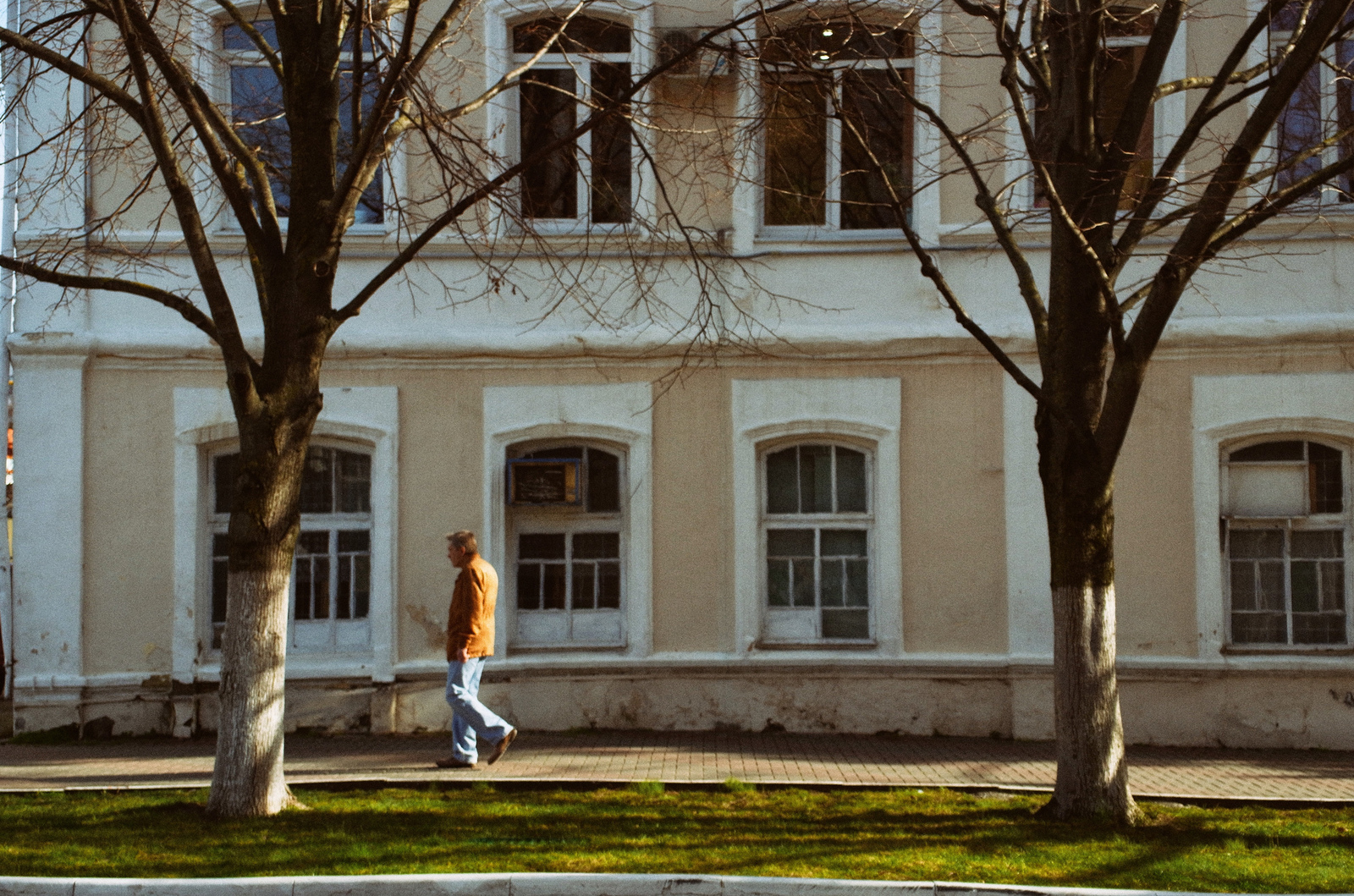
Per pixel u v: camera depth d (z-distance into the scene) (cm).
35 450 1135
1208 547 1109
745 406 1156
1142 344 730
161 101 873
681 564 1150
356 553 1163
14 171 1095
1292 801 832
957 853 666
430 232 770
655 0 1180
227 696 749
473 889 577
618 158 1196
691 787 864
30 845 671
